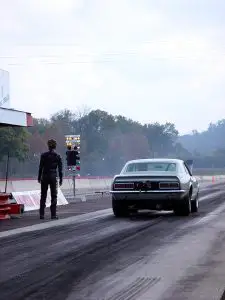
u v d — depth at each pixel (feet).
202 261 29.89
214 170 573.33
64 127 403.34
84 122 434.71
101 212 63.87
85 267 28.68
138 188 55.36
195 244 35.83
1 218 55.93
